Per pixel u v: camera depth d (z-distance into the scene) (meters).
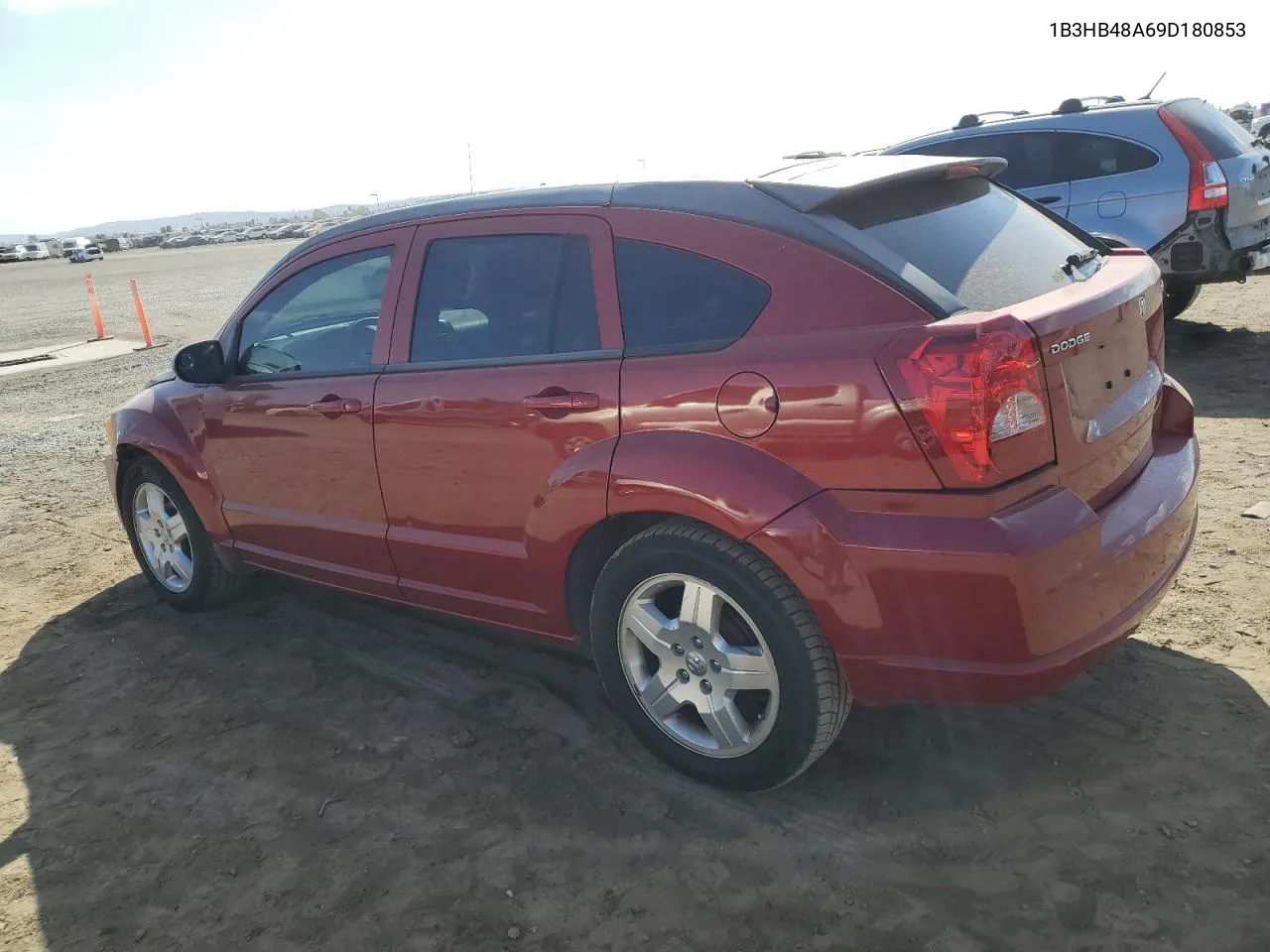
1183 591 3.98
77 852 3.01
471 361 3.34
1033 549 2.42
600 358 3.01
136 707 3.88
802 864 2.69
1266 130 17.77
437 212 3.56
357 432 3.66
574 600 3.27
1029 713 3.27
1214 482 5.11
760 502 2.63
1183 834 2.66
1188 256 7.29
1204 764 2.93
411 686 3.87
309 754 3.44
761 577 2.70
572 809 3.02
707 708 2.95
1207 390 6.85
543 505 3.13
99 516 6.47
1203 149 7.16
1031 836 2.71
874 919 2.48
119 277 40.56
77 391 11.85
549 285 3.19
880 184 2.86
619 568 3.00
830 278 2.64
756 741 2.86
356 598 4.77
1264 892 2.44
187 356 4.11
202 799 3.23
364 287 3.76
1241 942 2.30
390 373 3.57
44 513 6.62
